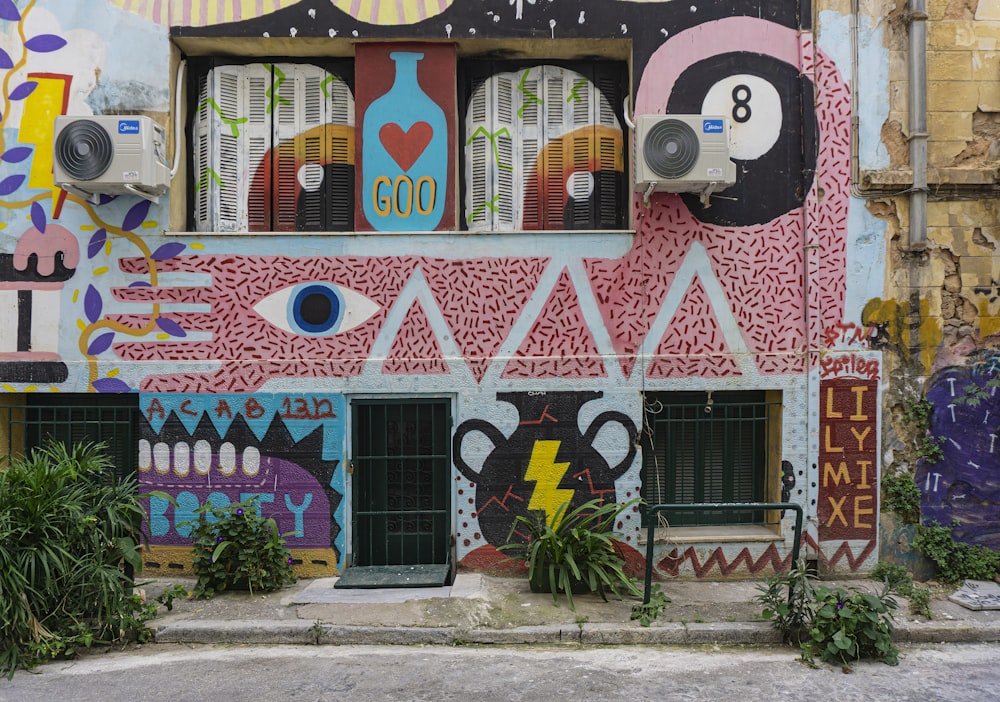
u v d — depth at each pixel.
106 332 6.35
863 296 6.47
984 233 6.51
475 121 6.73
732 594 6.03
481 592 5.87
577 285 6.44
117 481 6.37
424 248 6.41
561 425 6.42
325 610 5.54
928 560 6.46
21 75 6.31
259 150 6.71
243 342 6.39
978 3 6.53
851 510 6.43
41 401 6.68
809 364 6.41
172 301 6.36
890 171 6.42
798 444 6.42
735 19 6.47
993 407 6.48
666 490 6.66
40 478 4.90
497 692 4.35
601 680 4.54
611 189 6.77
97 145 5.95
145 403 6.35
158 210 6.36
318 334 6.39
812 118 6.46
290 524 6.37
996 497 6.45
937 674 4.70
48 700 4.22
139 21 6.34
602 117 6.77
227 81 6.70
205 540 5.89
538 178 6.76
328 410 6.39
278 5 6.34
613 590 5.81
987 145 6.54
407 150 6.47
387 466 6.53
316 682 4.50
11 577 4.64
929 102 6.52
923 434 6.47
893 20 6.51
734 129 6.47
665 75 6.46
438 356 6.41
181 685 4.45
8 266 6.33
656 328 6.45
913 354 6.48
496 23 6.39
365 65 6.47
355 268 6.39
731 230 6.46
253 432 6.37
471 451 6.41
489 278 6.41
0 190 6.31
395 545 6.54
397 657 4.95
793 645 5.21
